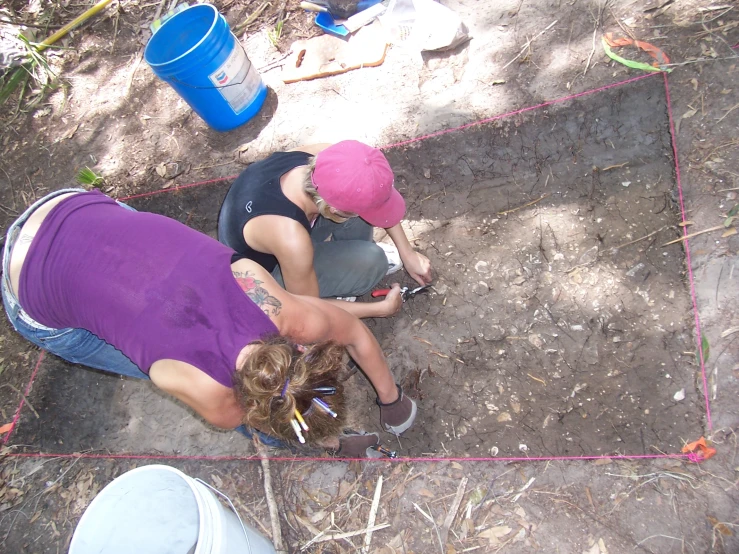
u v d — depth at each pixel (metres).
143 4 3.16
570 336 1.99
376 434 1.90
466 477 1.82
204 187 2.51
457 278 2.19
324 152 1.45
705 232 1.93
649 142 2.11
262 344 1.10
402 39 2.47
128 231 1.27
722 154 1.98
